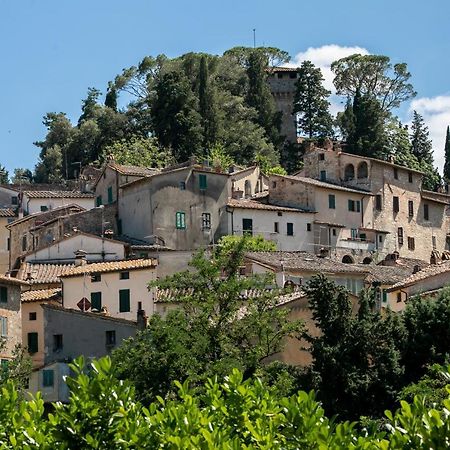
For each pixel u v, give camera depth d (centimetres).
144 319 10562
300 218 15900
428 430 3212
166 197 14850
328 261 13812
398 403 8062
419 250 17900
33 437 3703
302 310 9800
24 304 12025
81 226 15462
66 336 10775
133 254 13975
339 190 16525
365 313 8675
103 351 10638
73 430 3681
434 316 8469
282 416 3559
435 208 18412
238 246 9894
